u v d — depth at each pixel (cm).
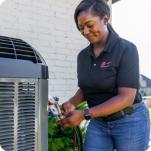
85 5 187
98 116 186
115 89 194
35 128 160
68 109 212
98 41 195
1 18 347
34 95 159
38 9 376
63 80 401
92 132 210
